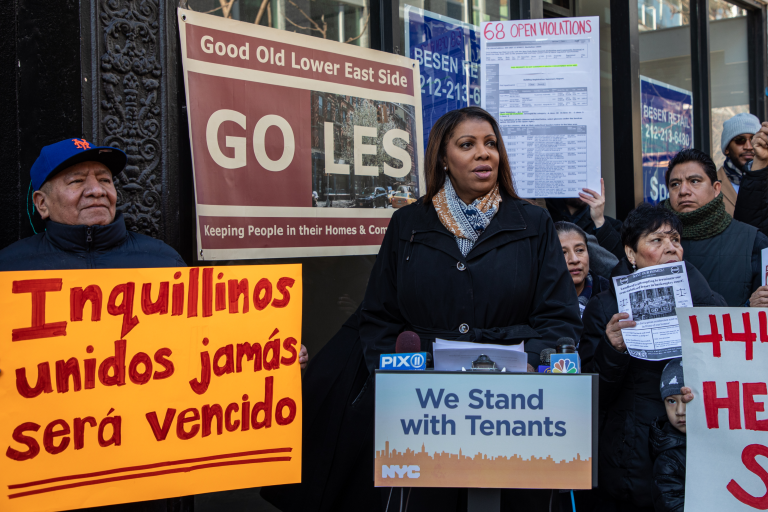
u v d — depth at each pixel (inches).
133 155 96.8
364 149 122.6
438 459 57.1
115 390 70.3
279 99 110.1
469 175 79.0
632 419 89.9
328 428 94.7
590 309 99.9
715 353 75.6
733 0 243.9
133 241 84.0
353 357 97.2
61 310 68.5
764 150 130.3
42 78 90.4
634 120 188.2
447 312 77.7
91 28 92.0
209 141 101.8
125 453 70.4
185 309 73.7
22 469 66.3
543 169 134.5
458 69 164.2
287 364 77.9
